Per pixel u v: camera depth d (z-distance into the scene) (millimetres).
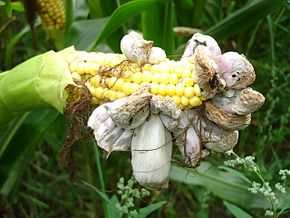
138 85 382
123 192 591
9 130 616
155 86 375
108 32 597
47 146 844
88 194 813
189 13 804
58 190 810
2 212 642
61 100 418
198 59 354
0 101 458
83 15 744
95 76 403
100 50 728
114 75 391
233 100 365
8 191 667
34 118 604
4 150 612
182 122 377
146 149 370
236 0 829
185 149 382
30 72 437
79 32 651
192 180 657
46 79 428
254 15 691
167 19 660
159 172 373
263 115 790
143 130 373
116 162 796
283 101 756
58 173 836
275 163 657
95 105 421
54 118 602
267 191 501
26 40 912
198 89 366
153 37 668
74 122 417
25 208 789
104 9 691
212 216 768
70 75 411
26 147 612
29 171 778
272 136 721
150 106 362
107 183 781
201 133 381
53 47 859
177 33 751
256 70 817
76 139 425
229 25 698
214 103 371
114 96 393
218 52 378
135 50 379
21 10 768
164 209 760
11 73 447
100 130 382
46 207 723
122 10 570
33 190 771
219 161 712
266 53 862
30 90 437
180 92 370
